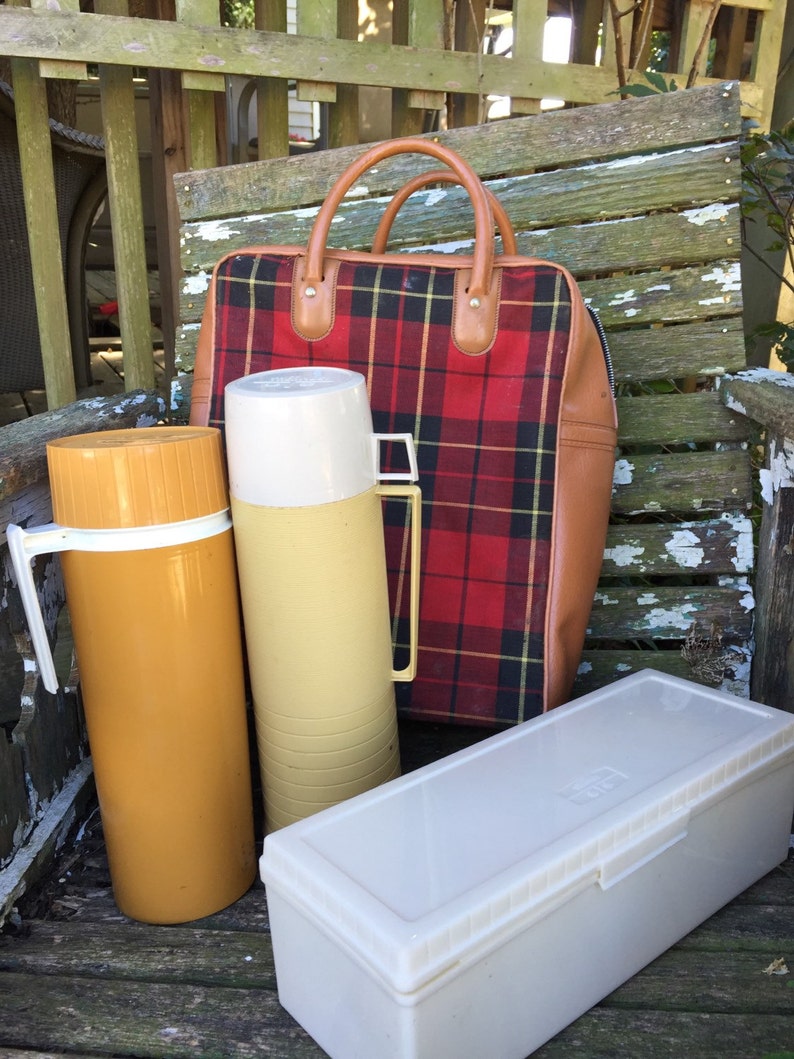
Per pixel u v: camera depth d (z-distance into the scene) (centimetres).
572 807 88
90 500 89
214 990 92
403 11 187
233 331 124
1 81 188
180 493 91
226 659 99
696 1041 85
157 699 94
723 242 133
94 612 92
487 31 196
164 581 91
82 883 110
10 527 92
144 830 98
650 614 142
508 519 120
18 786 108
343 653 100
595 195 136
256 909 105
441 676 125
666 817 89
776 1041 84
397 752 112
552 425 117
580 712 107
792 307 226
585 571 121
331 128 178
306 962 83
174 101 179
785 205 186
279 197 147
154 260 359
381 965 72
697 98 131
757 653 133
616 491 140
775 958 95
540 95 184
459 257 121
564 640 121
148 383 176
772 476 123
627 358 138
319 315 122
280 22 165
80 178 229
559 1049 84
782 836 108
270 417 91
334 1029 82
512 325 117
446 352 120
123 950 98
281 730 103
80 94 377
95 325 397
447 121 204
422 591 124
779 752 101
